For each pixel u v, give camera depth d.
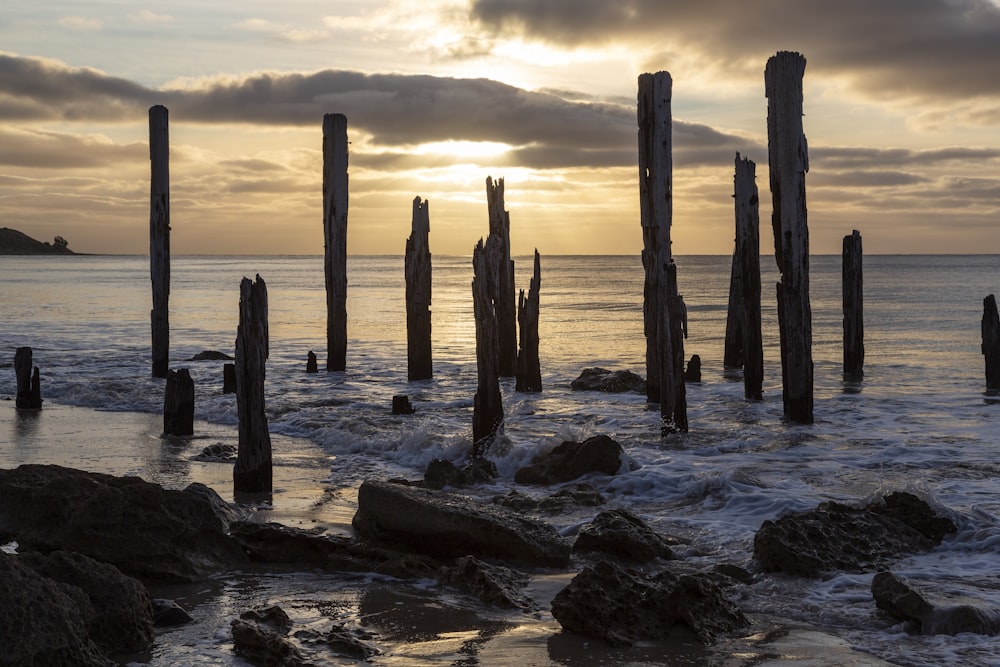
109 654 7.16
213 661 7.09
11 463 14.45
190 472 13.89
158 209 25.00
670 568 9.46
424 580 9.24
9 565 6.52
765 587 8.82
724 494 12.21
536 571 9.48
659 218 16.50
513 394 23.22
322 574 9.47
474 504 10.46
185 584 9.15
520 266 189.12
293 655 7.05
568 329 45.03
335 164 27.05
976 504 11.79
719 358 32.66
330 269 27.47
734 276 28.86
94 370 27.39
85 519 9.37
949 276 114.62
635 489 12.81
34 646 6.18
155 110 24.77
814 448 15.80
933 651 7.21
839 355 32.62
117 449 15.71
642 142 16.64
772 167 18.12
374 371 27.83
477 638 7.64
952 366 29.56
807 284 18.25
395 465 14.98
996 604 8.00
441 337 40.59
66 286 95.12
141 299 72.19
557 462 13.67
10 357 30.73
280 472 14.37
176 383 17.08
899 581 8.13
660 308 16.48
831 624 7.91
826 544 9.45
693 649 7.38
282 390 23.70
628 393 23.20
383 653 7.32
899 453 15.33
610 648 7.41
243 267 198.75
